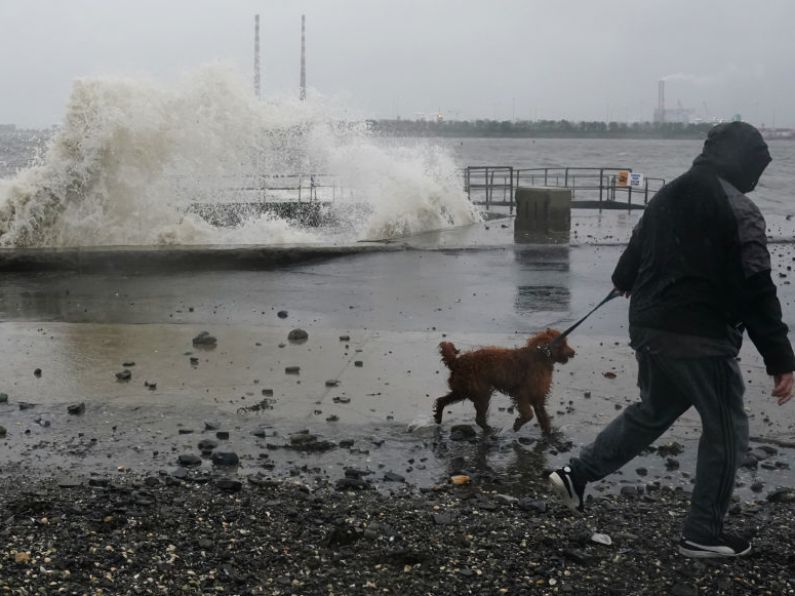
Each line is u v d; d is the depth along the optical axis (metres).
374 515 4.56
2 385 7.00
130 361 7.71
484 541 4.24
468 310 10.00
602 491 5.00
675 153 167.88
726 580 3.86
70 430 5.99
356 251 13.95
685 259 3.94
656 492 4.96
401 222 18.09
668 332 3.97
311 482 5.11
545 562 4.03
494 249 14.51
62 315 9.73
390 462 5.48
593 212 23.45
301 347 8.21
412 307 10.17
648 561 4.05
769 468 5.33
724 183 3.91
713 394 3.96
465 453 5.65
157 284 11.73
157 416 6.28
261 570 3.94
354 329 9.02
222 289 11.34
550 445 5.77
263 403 6.54
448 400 6.12
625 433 4.24
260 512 4.57
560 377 7.23
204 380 7.15
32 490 4.89
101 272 12.73
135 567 3.91
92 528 4.31
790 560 4.06
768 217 21.50
